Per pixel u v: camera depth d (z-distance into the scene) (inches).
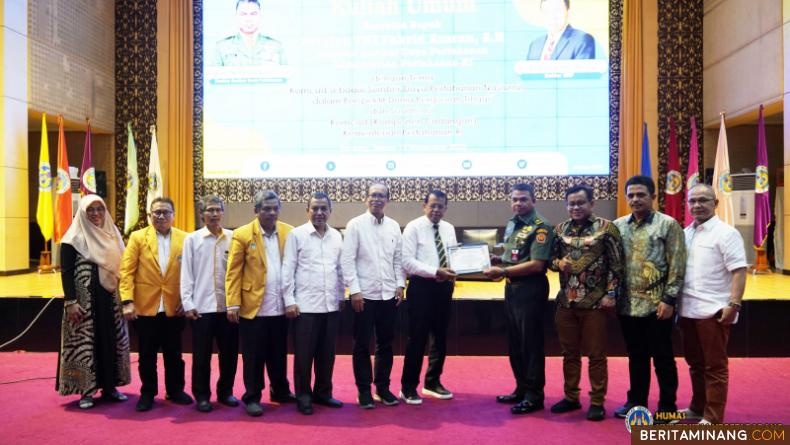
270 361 137.9
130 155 339.0
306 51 344.5
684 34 343.3
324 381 135.9
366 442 111.7
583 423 122.3
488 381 159.2
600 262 125.3
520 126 337.1
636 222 125.5
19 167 291.4
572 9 336.2
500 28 336.8
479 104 338.3
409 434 116.0
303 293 132.4
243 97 348.2
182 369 140.6
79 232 134.3
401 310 195.2
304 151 346.0
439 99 339.6
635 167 333.7
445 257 140.3
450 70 339.0
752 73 296.5
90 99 343.6
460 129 339.3
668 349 124.0
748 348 185.5
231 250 129.8
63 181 302.7
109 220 139.1
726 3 319.3
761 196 281.3
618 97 336.5
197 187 353.4
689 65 343.6
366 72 342.3
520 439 113.1
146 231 135.7
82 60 336.5
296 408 134.0
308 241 134.2
